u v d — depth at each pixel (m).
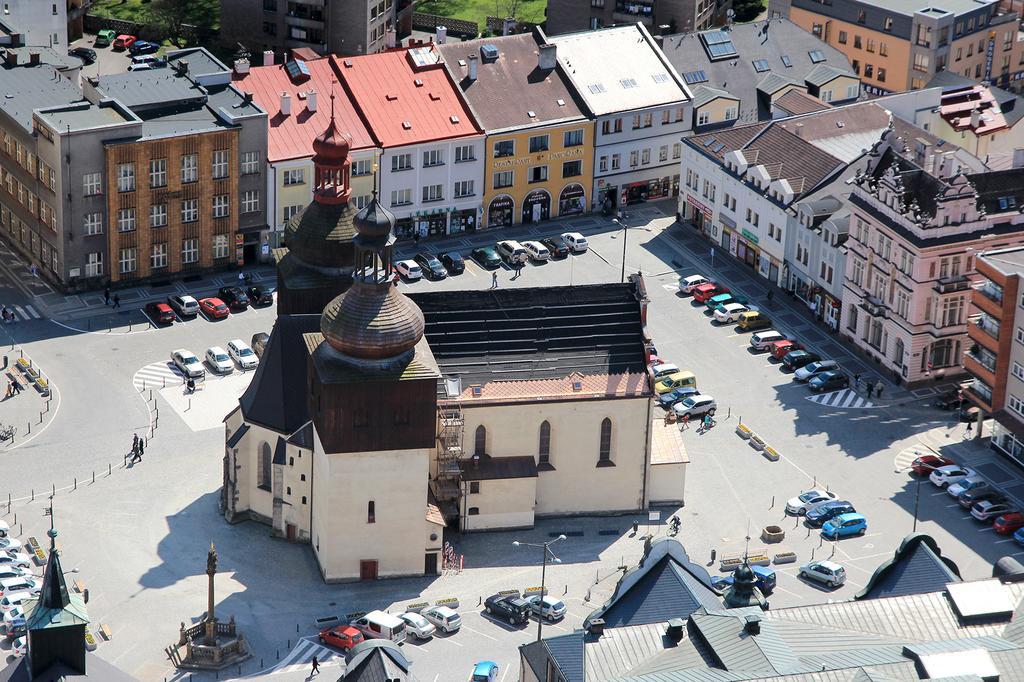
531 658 158.88
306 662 188.62
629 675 151.12
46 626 153.88
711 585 168.00
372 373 193.12
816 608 158.88
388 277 193.62
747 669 146.88
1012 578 161.50
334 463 196.00
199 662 186.88
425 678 186.25
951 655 146.25
